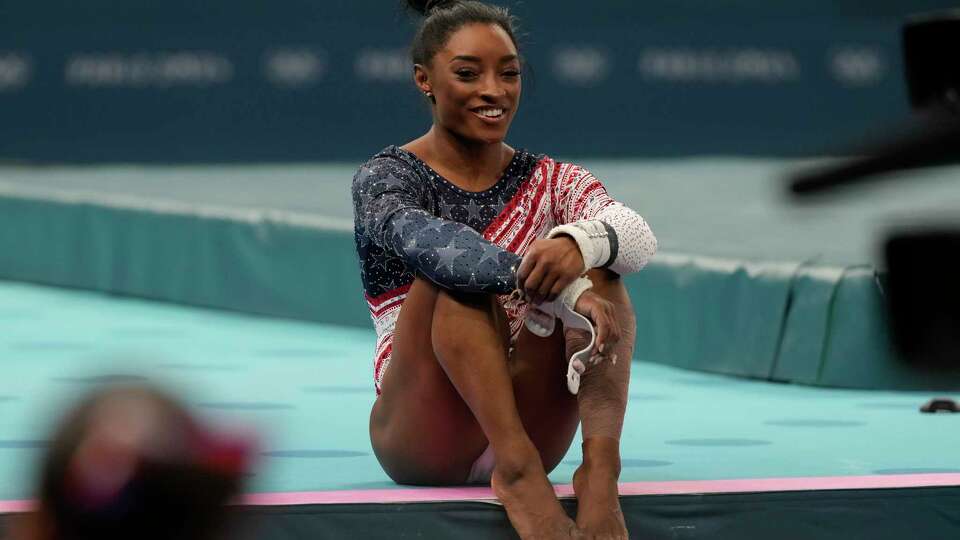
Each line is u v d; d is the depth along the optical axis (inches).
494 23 337.1
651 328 627.2
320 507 298.8
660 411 488.4
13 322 744.3
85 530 119.0
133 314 788.0
